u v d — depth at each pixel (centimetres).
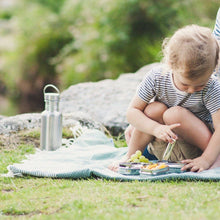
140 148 330
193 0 1013
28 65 1262
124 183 283
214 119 313
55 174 305
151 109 321
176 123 312
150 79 321
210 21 952
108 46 1123
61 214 222
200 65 278
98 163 340
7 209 237
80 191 264
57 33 1257
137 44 1102
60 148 400
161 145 332
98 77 1119
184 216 207
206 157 307
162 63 331
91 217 214
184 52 282
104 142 419
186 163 308
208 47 284
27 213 233
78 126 443
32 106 1257
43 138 406
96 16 1162
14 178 308
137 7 1095
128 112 326
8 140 433
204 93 310
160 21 1066
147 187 266
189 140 321
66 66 1166
